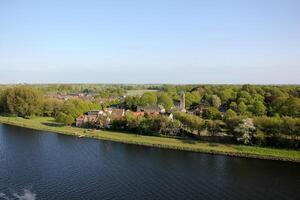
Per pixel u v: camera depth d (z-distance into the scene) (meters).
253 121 153.38
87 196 94.19
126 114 196.00
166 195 95.38
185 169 119.25
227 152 139.75
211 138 161.38
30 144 155.88
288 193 97.38
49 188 99.62
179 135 170.50
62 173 113.62
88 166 121.94
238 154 137.25
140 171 116.81
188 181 106.94
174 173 114.75
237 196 95.00
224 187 101.75
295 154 134.75
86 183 104.25
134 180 107.56
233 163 126.69
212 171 117.19
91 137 172.38
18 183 103.44
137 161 129.25
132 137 169.38
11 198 92.06
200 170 118.25
